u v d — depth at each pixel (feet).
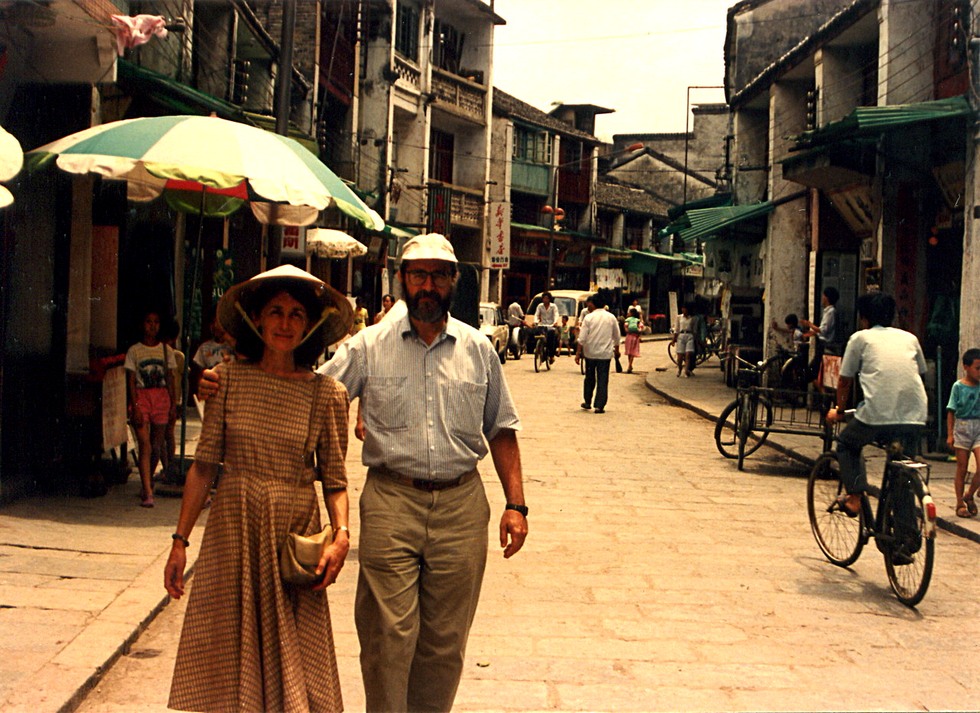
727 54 81.66
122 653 15.62
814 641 17.74
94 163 23.15
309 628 11.33
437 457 12.07
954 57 40.88
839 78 56.24
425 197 107.24
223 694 10.99
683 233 72.02
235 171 23.36
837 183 49.80
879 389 21.54
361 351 12.38
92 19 25.29
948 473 34.35
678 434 45.75
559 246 139.44
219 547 11.21
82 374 26.76
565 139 139.44
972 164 35.40
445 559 12.10
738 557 23.79
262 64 61.98
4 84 26.08
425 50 105.09
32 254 26.45
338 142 88.53
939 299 40.70
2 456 25.84
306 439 11.41
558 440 42.60
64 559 20.15
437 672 12.32
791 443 40.88
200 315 48.60
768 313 66.03
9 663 14.46
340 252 60.03
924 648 17.47
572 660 16.38
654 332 164.14
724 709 14.48
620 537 25.40
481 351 12.55
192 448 34.91
